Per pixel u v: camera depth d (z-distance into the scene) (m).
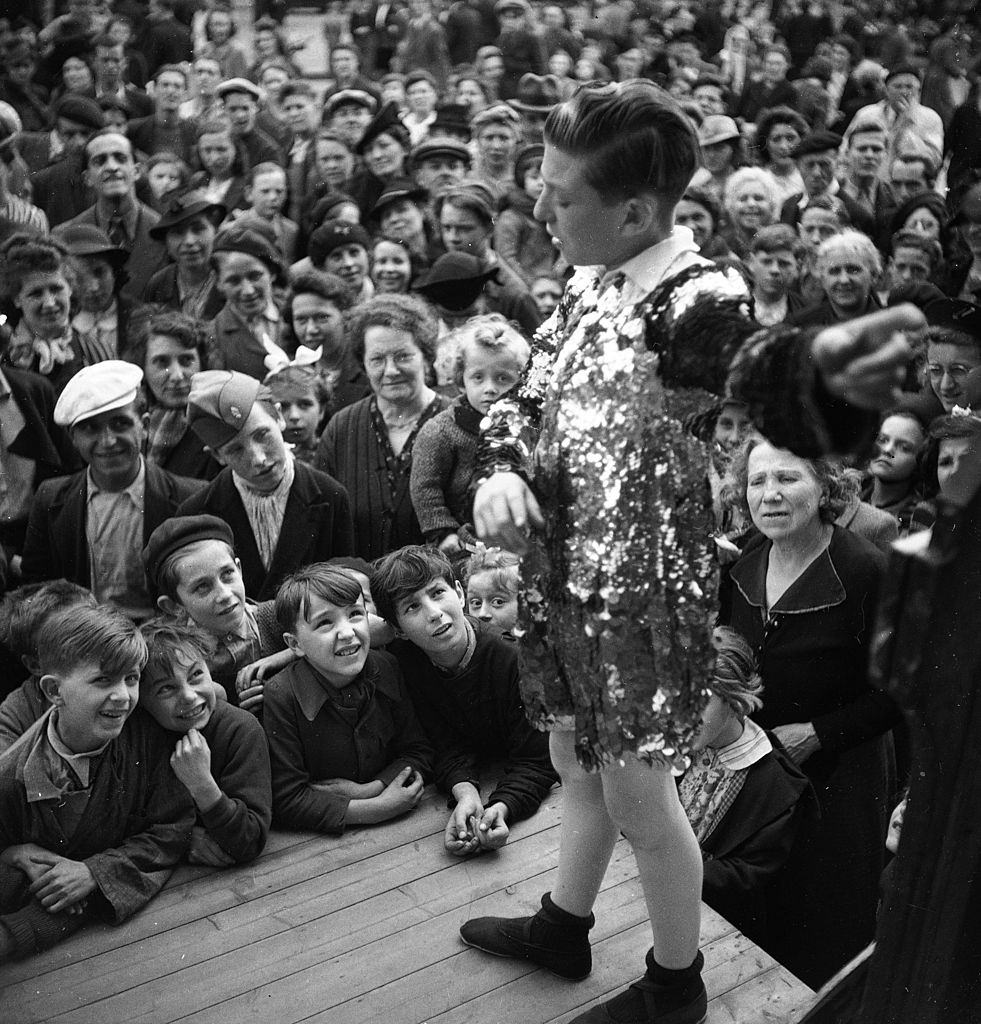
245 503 3.73
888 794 3.24
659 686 1.80
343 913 2.46
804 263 5.64
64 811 2.49
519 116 9.71
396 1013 2.18
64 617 2.47
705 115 9.52
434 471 3.97
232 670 3.21
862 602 2.99
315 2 15.68
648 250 1.75
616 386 1.74
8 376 4.37
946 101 10.65
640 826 1.95
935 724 1.51
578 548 1.81
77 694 2.44
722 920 2.43
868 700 2.98
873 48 12.52
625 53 12.11
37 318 4.83
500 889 2.52
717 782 2.85
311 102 9.66
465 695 2.90
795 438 1.38
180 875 2.59
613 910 2.44
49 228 7.36
